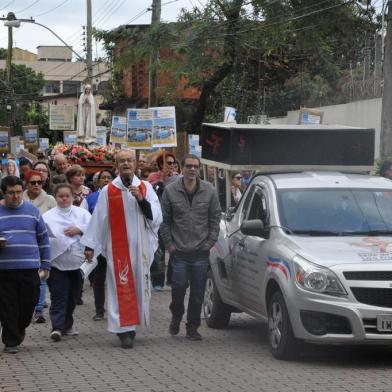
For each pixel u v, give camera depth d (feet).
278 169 37.63
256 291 32.68
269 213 33.17
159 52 103.50
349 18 99.19
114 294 33.81
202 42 99.50
